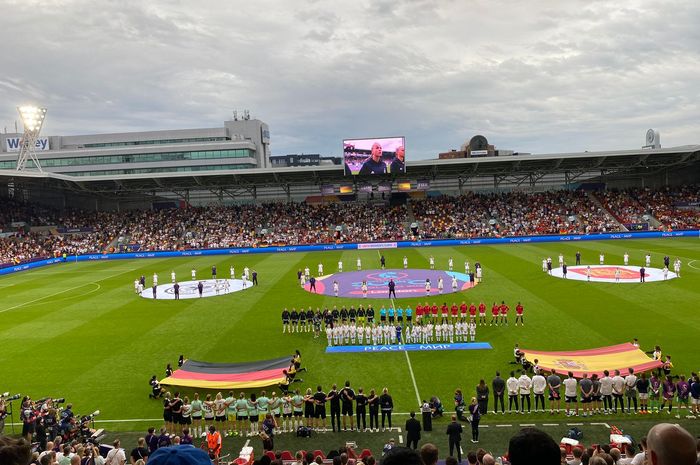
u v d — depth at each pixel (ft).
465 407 80.69
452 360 101.65
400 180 359.87
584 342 108.37
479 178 370.12
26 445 15.30
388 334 114.11
